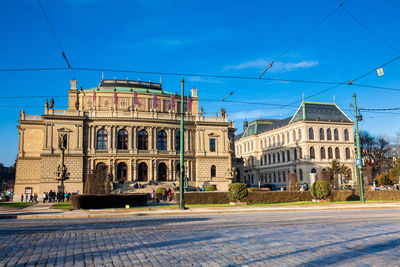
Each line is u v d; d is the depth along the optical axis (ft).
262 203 153.07
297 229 60.90
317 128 361.10
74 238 54.70
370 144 375.86
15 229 67.82
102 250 44.24
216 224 71.51
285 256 38.91
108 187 191.52
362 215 91.81
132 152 275.39
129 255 40.73
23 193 269.44
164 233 58.54
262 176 438.81
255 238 51.26
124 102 298.56
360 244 45.85
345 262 36.04
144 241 50.49
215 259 37.86
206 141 298.15
